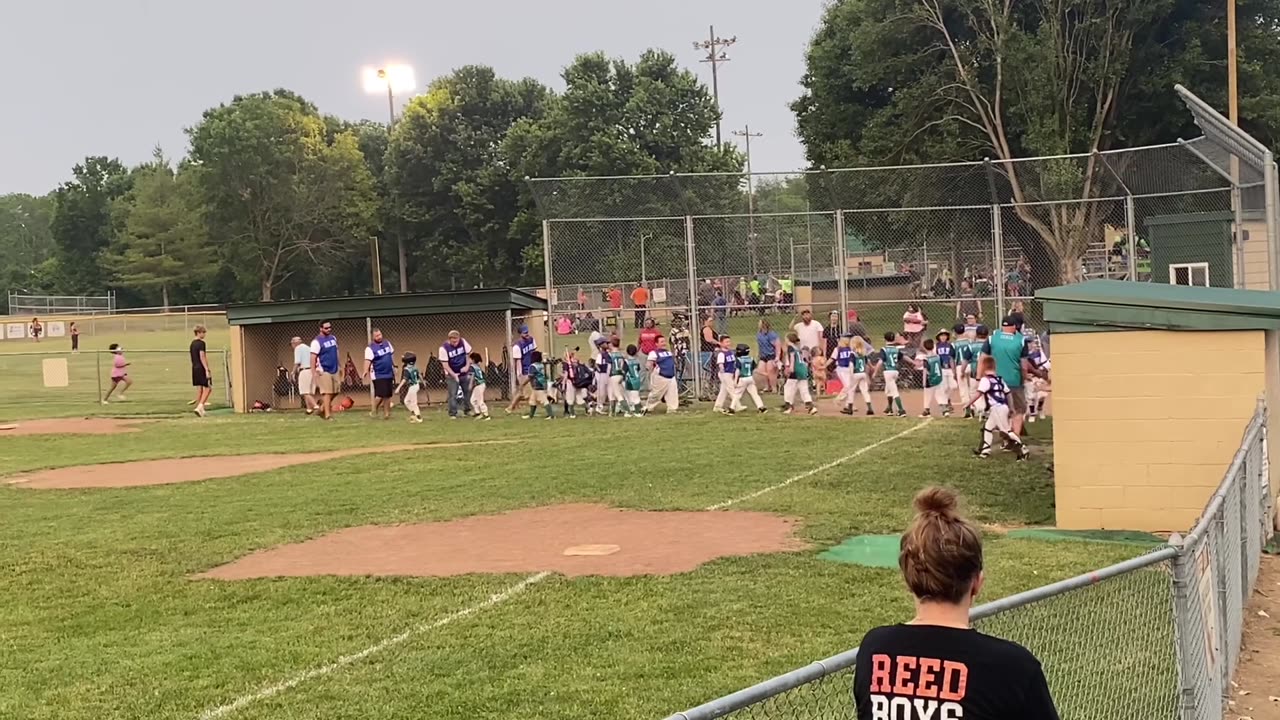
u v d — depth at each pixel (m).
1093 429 10.81
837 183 24.47
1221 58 34.00
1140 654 6.30
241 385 27.25
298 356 25.75
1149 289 11.78
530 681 6.26
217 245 83.62
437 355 28.58
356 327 28.72
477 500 12.53
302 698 6.12
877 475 13.51
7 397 32.38
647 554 9.45
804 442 16.78
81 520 12.18
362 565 9.45
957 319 24.48
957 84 33.91
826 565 8.86
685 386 25.11
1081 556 9.18
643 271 25.27
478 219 71.50
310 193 80.19
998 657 2.71
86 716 5.94
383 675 6.48
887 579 8.39
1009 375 15.62
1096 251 22.80
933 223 24.62
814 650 6.67
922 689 2.73
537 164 65.19
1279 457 11.19
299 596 8.46
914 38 35.50
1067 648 6.36
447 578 8.83
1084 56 33.22
